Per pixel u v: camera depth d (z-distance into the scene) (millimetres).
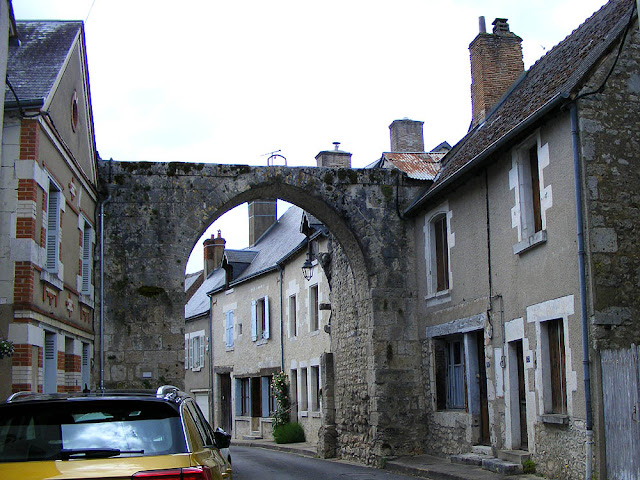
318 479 12516
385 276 15688
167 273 14492
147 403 4840
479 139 14664
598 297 9523
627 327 9523
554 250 10484
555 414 10297
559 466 10148
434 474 12164
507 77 16234
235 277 30609
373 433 15344
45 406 4773
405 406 15336
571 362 9891
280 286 25812
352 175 15805
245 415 29109
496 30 16484
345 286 17672
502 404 12039
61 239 11398
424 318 15461
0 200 9789
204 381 34094
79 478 4223
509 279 11938
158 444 4613
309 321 22844
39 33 12398
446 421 14336
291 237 26938
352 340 17016
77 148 12680
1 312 9555
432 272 15281
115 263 14336
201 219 14789
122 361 14016
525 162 11695
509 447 11734
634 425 8633
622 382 8914
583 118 9906
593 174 9805
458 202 14055
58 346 11219
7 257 9688
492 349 12422
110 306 14172
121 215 14508
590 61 10266
